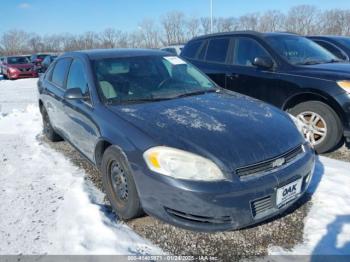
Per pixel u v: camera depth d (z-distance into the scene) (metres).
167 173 2.55
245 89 5.40
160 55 4.27
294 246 2.76
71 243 2.81
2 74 23.00
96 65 3.82
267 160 2.63
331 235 2.85
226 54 5.82
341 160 4.45
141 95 3.56
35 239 2.91
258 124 2.97
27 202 3.54
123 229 3.00
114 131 3.01
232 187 2.46
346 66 4.77
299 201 3.38
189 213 2.51
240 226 2.55
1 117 7.90
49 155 4.93
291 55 5.15
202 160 2.52
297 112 4.74
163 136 2.71
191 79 4.07
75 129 3.98
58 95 4.51
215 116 3.06
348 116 4.28
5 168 4.51
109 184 3.23
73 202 3.43
